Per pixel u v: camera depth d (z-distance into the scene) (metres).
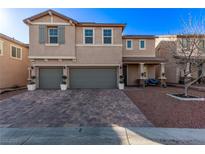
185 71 11.23
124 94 12.09
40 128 5.30
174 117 6.44
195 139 4.43
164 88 16.33
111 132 4.93
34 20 14.38
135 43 19.48
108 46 15.09
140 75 17.70
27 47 20.22
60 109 7.85
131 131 5.02
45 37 14.46
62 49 14.62
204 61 10.91
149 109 7.73
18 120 6.18
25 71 19.97
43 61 14.81
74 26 14.68
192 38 11.16
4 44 15.75
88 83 15.52
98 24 14.80
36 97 10.91
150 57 18.95
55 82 15.31
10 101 9.70
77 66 15.23
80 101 9.66
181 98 9.94
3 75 15.59
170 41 17.06
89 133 4.85
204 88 14.34
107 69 15.56
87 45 14.97
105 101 9.64
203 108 7.79
